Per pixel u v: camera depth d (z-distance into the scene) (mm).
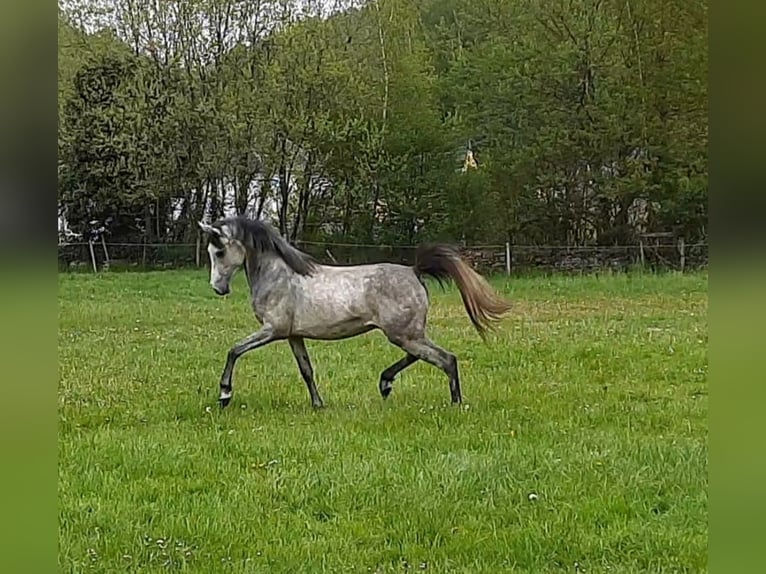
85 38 26984
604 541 4676
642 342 11609
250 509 5305
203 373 9859
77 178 26859
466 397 8359
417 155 28156
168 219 29078
